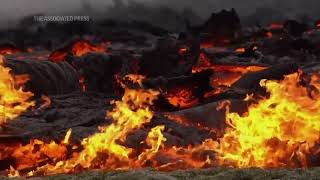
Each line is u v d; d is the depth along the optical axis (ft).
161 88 245.24
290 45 501.56
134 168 139.64
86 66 317.01
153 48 332.19
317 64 331.36
